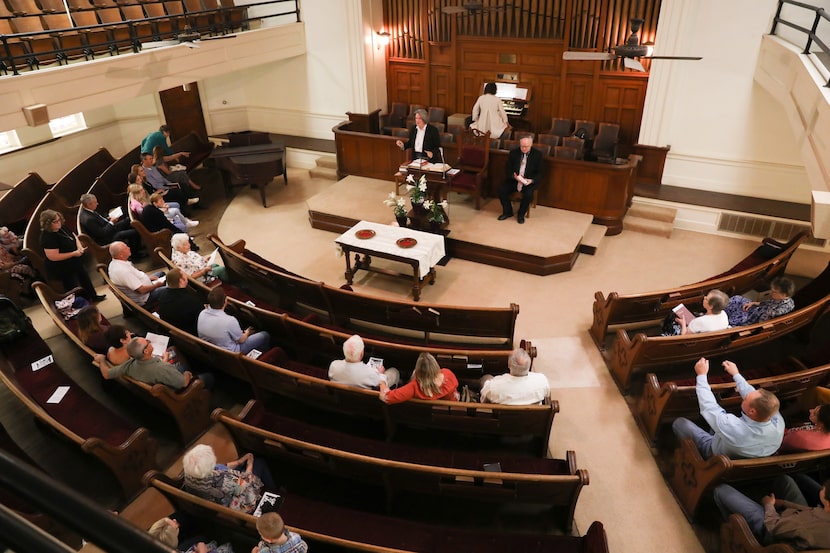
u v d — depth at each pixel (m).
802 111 6.13
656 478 4.96
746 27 8.30
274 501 4.30
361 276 8.20
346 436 4.86
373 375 4.90
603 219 8.92
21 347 5.91
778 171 8.89
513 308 6.03
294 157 12.09
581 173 8.75
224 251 7.43
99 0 9.91
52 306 6.19
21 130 10.32
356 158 10.65
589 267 8.22
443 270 8.29
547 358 6.43
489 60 11.28
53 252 6.70
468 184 8.88
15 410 5.70
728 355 6.30
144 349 4.84
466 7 9.16
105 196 9.17
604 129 10.19
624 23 9.77
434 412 4.83
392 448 4.76
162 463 5.12
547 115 11.34
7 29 8.50
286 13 11.04
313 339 5.86
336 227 9.39
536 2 10.31
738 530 3.90
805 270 8.11
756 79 8.36
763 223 8.59
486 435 5.34
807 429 4.36
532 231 8.50
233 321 5.59
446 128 12.20
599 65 10.27
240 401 5.85
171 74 9.38
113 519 0.60
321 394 5.08
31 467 0.65
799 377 4.83
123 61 8.54
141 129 12.20
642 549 4.39
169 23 10.67
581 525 4.55
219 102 12.87
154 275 7.39
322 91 12.17
